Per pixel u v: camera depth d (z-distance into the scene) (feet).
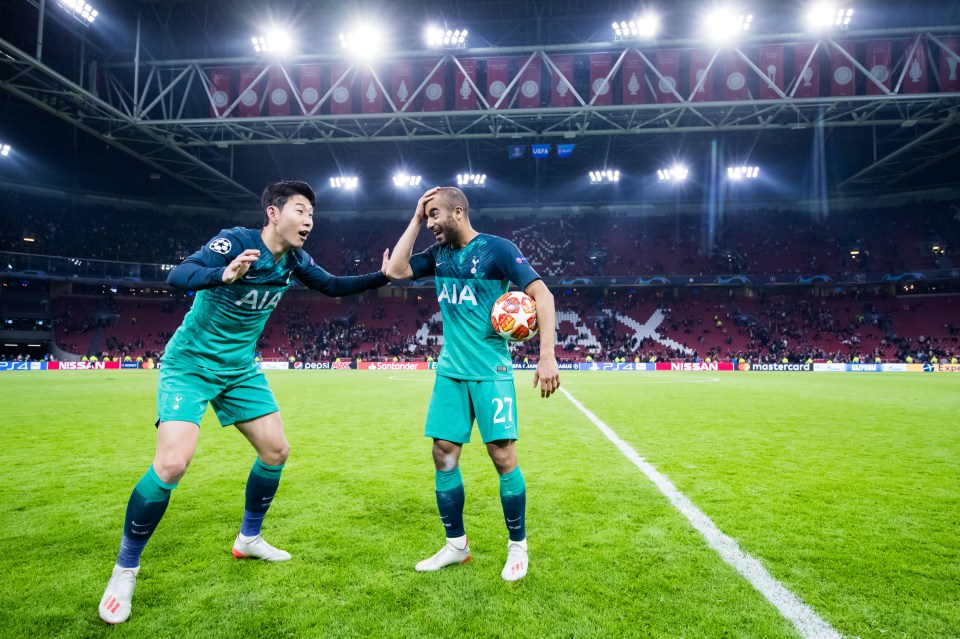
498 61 87.56
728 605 7.89
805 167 134.00
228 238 8.63
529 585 8.55
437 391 9.42
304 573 9.03
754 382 70.13
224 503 13.30
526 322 8.86
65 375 83.30
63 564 9.47
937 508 12.88
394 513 12.46
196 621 7.45
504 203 157.58
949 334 122.11
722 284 133.39
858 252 134.82
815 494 14.14
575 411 34.60
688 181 144.66
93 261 124.47
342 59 85.76
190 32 87.25
